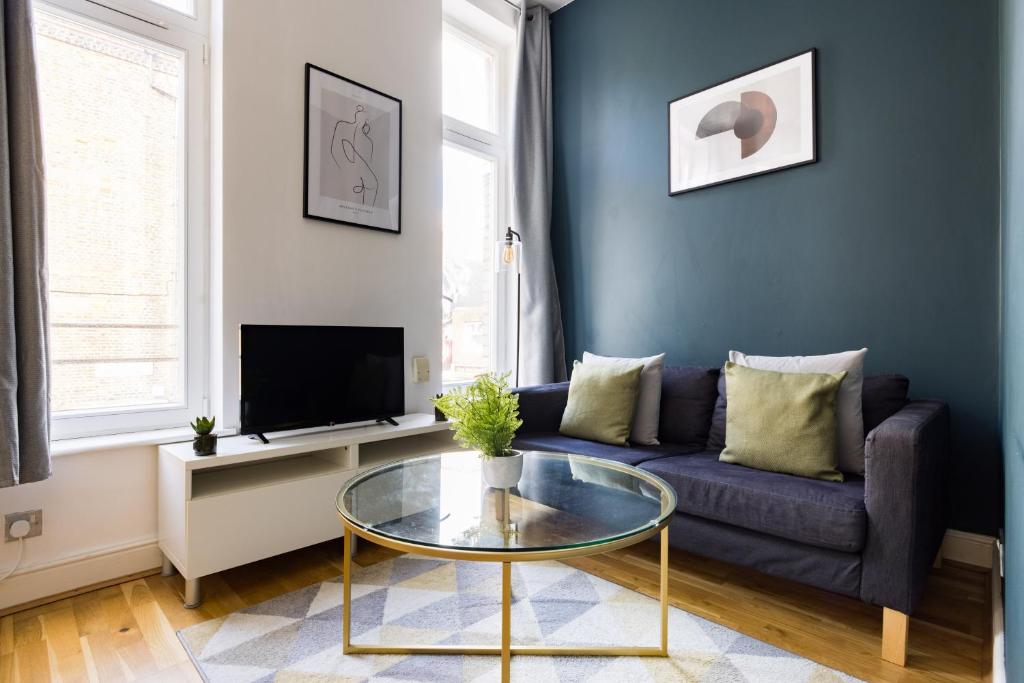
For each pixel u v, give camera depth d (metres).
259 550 1.96
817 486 1.78
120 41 2.15
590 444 2.53
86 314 2.07
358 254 2.71
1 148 1.64
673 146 3.09
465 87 3.64
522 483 1.66
